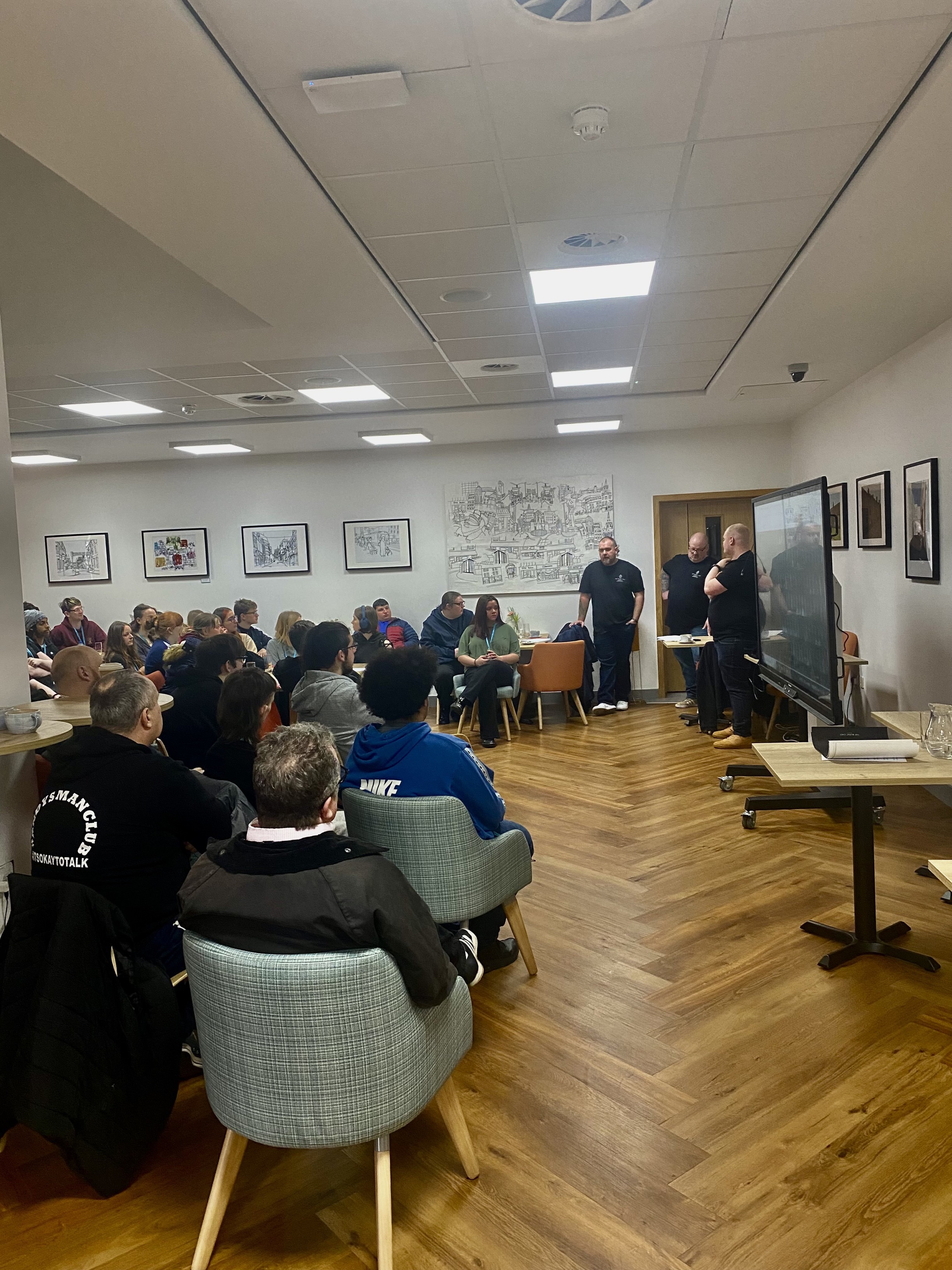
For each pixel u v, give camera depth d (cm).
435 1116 233
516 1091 239
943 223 324
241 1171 215
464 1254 183
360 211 300
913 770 281
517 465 877
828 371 598
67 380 538
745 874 395
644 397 688
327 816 187
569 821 486
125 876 230
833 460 698
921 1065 244
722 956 315
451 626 810
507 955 316
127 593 932
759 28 203
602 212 312
